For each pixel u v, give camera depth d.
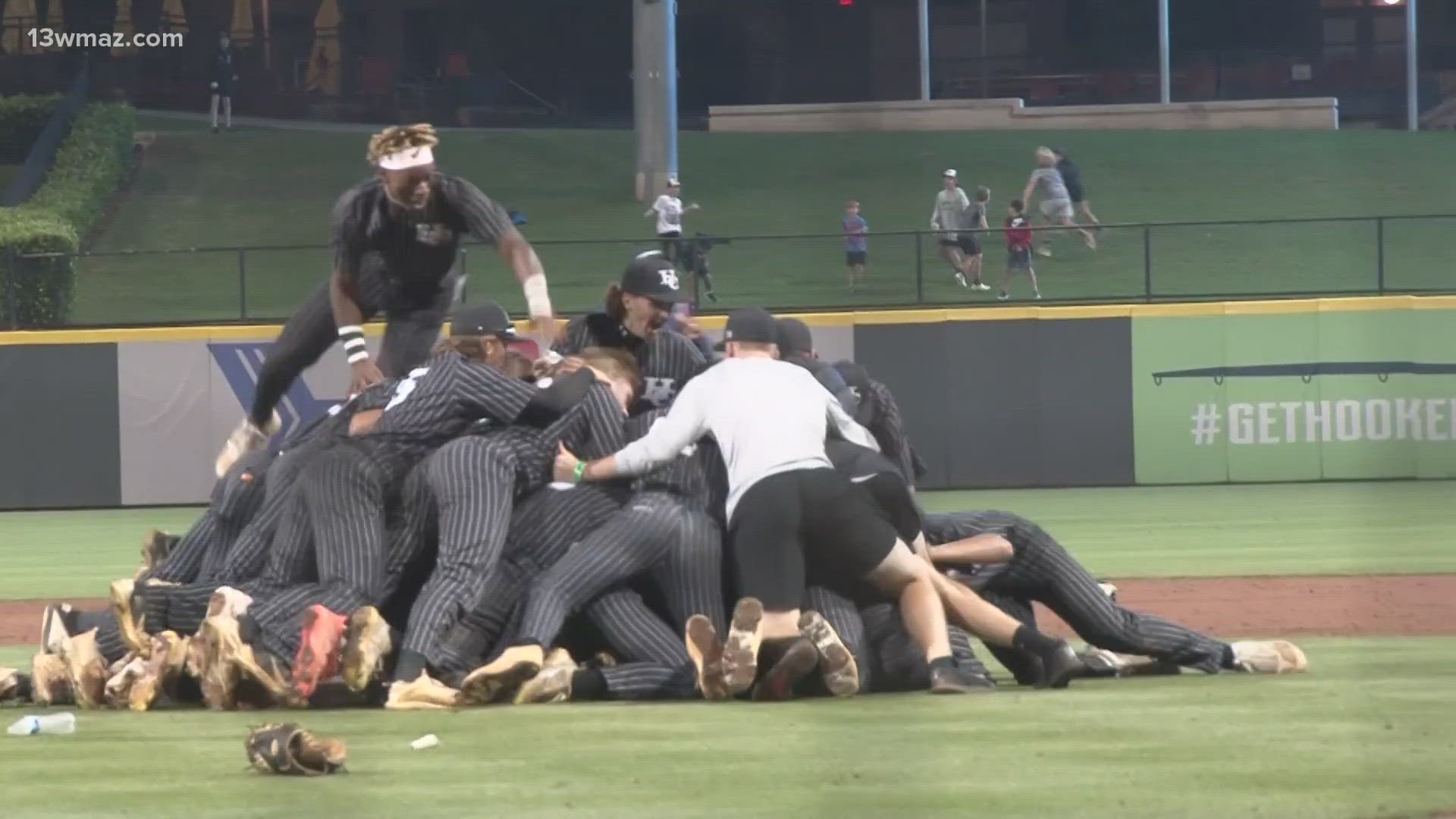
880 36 165.88
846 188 138.12
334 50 165.62
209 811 18.80
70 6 165.25
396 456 27.70
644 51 128.12
